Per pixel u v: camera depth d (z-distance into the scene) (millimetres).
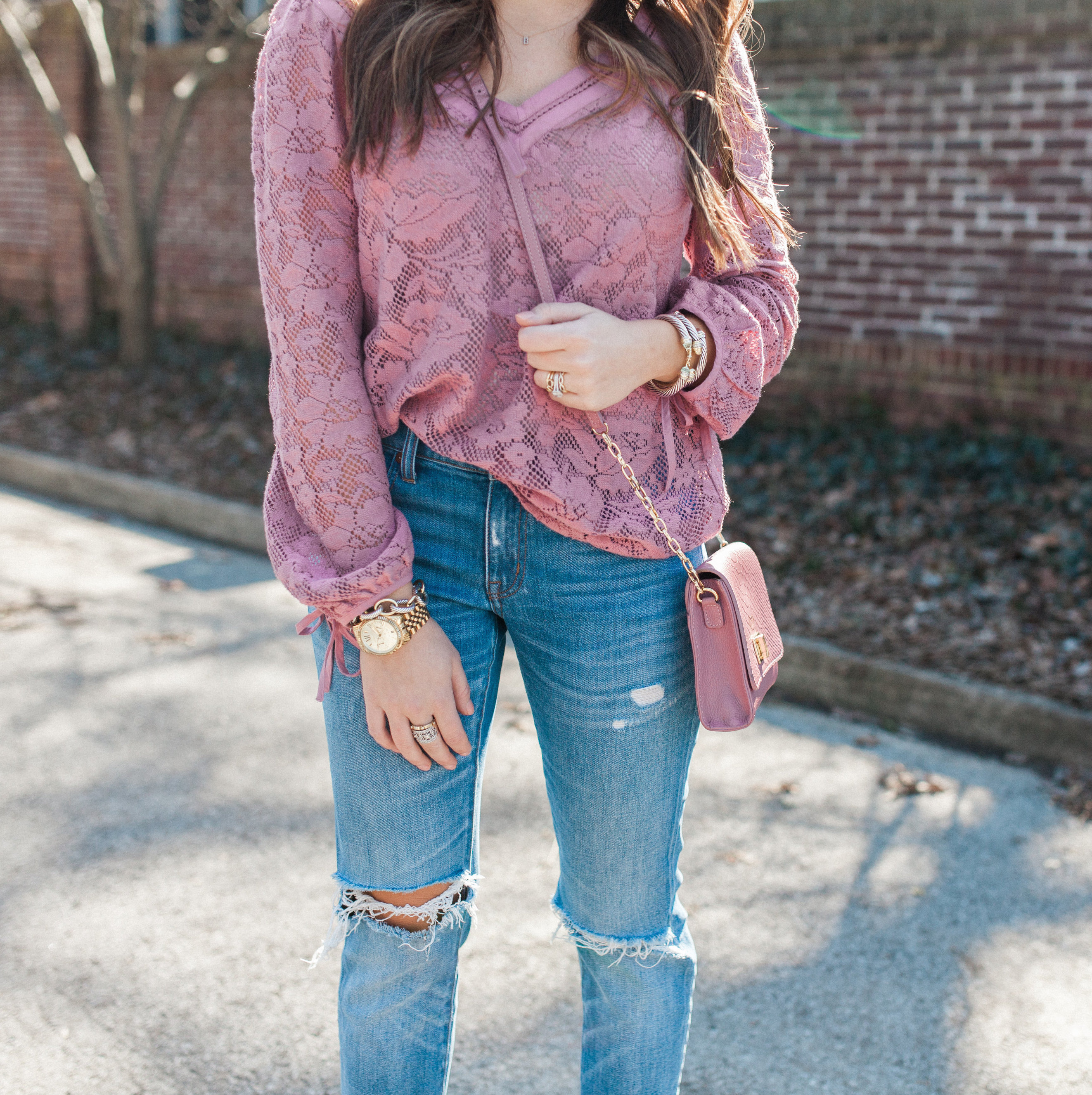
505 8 1238
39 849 2859
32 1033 2166
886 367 6324
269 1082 2062
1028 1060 2188
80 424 7574
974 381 6074
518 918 2641
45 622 4527
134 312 8945
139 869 2787
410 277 1221
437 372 1224
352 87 1203
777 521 5449
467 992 2359
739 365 1344
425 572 1310
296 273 1229
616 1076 1480
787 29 6273
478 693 1356
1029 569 4738
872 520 5336
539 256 1226
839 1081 2115
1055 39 5551
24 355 9492
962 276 6016
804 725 3861
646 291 1301
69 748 3434
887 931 2627
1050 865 2945
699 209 1301
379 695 1252
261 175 1262
